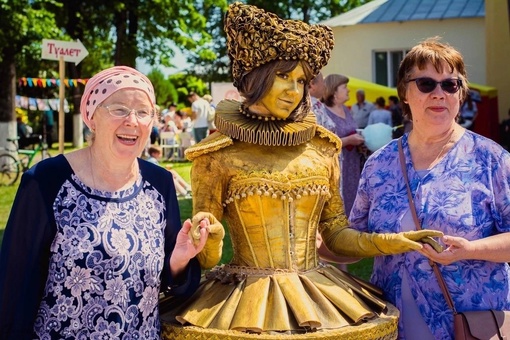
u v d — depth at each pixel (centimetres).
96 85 217
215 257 232
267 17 237
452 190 247
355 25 1761
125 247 211
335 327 219
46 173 211
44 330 207
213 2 2145
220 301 229
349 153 562
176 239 230
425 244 232
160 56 2128
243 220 244
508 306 246
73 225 208
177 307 239
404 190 256
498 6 1402
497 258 236
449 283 244
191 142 1722
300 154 248
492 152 249
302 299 225
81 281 206
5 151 1413
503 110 1419
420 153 259
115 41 2161
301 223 246
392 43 1741
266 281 234
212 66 3136
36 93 2569
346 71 1789
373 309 240
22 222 209
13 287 208
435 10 1719
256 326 213
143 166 229
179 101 4119
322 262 258
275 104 241
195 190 247
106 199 213
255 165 241
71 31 1991
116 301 209
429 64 252
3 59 1427
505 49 1405
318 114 520
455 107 253
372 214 263
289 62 238
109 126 212
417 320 249
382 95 1301
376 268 268
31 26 1390
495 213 246
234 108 254
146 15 1992
